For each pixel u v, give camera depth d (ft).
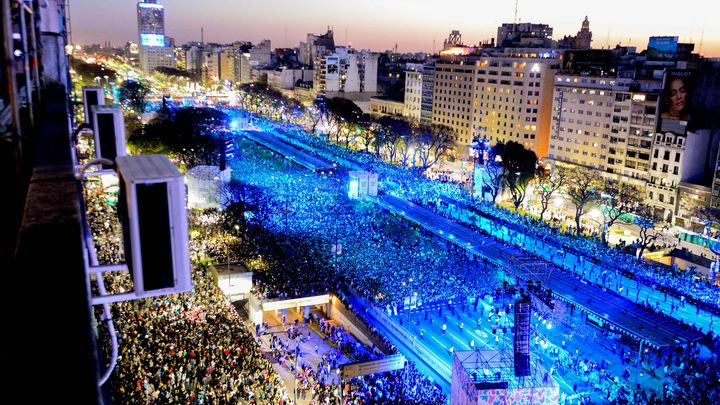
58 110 41.11
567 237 308.40
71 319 10.66
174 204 20.20
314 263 244.22
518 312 121.49
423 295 223.10
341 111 632.38
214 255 236.02
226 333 152.66
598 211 358.64
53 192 16.74
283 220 308.81
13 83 22.56
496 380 122.42
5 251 15.92
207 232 268.00
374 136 549.13
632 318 209.56
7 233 17.48
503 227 328.49
